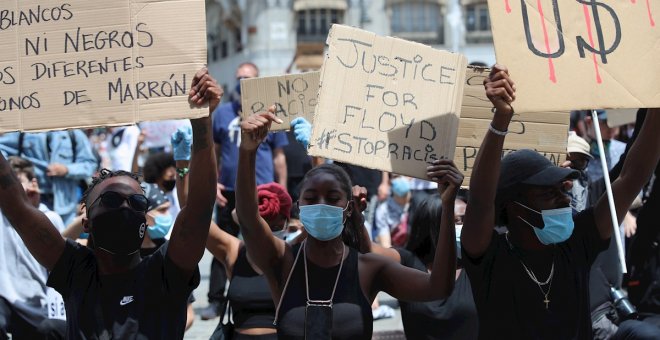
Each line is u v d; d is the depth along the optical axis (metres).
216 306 9.34
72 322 3.88
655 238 5.55
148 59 3.90
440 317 5.30
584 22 4.12
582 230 4.31
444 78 4.39
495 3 4.06
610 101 4.07
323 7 40.38
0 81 4.02
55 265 3.96
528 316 4.11
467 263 4.13
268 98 6.51
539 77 4.04
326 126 4.26
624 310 5.81
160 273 3.87
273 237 4.27
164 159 8.31
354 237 4.68
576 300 4.16
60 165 9.22
